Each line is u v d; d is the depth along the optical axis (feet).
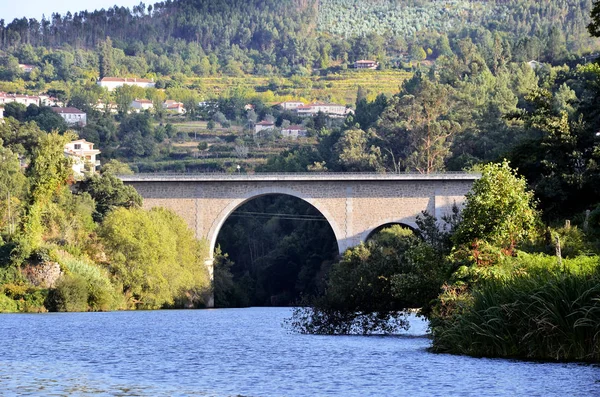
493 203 234.99
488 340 196.24
